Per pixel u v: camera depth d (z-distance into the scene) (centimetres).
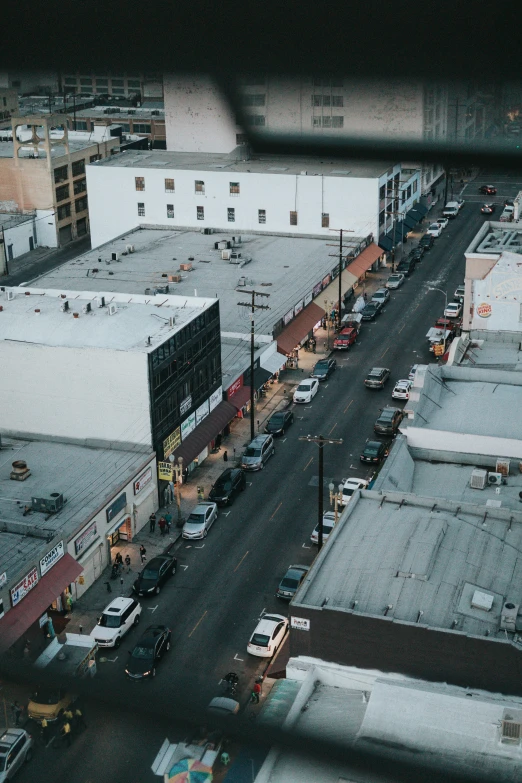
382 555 4184
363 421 9044
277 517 7338
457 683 3647
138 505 7112
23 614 5562
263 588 6425
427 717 3259
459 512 4600
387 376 9975
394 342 11125
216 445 8575
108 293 8300
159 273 11669
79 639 5438
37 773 4581
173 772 4372
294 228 13375
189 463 7794
